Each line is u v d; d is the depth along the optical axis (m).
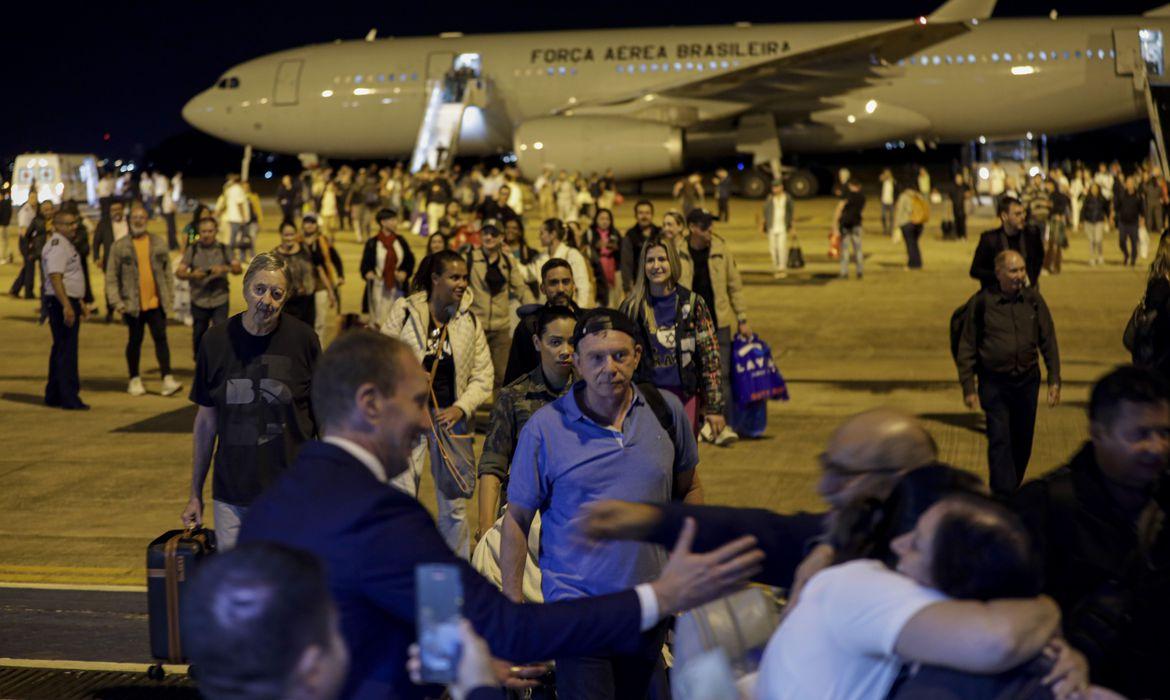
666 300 7.25
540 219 37.81
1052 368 7.55
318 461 2.75
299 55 43.28
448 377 6.48
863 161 65.31
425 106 41.88
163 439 10.69
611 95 41.19
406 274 13.48
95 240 20.42
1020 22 40.62
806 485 8.78
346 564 2.58
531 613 2.71
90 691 5.35
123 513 8.37
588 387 4.21
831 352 14.76
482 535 4.96
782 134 43.38
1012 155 44.16
